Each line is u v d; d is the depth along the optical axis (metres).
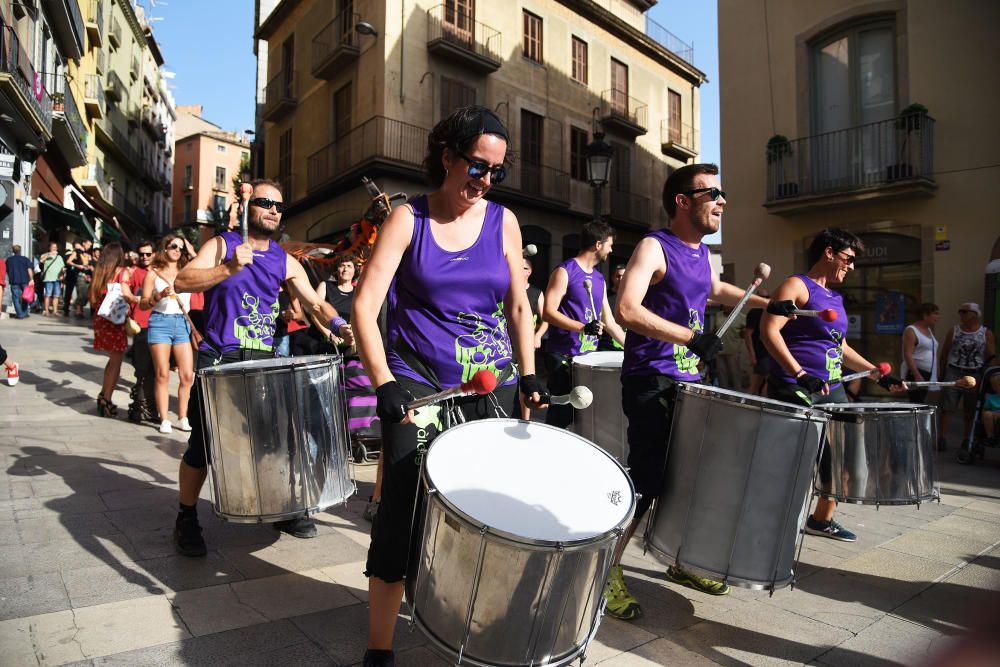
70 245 18.36
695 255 2.96
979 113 10.49
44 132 18.22
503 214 2.38
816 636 2.77
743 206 12.96
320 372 2.91
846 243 3.88
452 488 1.88
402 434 2.18
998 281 9.78
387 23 16.55
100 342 6.51
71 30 20.84
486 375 1.90
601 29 21.70
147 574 3.01
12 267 14.88
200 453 3.19
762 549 2.49
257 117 26.88
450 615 1.86
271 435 2.77
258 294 3.47
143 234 44.34
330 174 18.77
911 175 10.84
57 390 7.58
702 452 2.55
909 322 11.12
